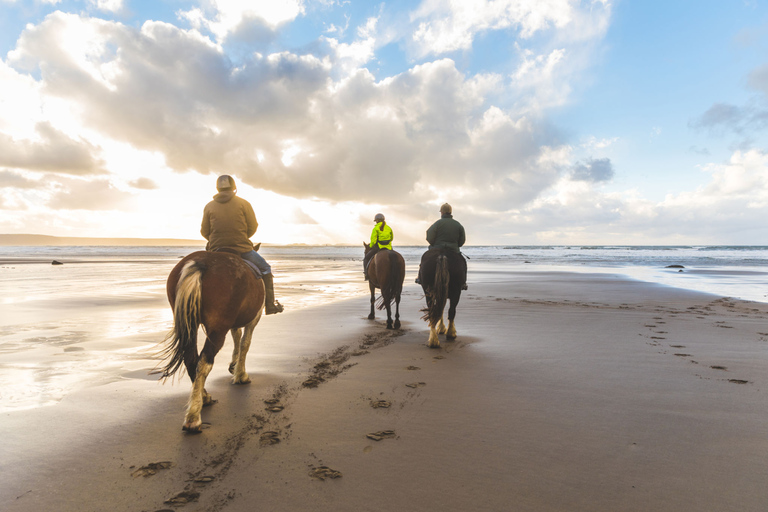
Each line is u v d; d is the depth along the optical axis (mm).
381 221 9953
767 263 38219
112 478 3018
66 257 53656
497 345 7309
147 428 3867
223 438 3680
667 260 45375
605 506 2721
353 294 15344
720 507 2709
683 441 3654
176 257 53969
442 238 7801
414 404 4531
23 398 4598
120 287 16719
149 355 6441
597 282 19125
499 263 40125
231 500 2766
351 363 6172
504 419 4133
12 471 3102
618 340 7656
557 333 8297
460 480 3031
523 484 2979
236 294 4086
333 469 3170
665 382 5270
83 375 5418
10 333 8039
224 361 6273
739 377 5480
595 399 4688
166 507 2678
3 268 29672
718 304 12273
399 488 2928
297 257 61906
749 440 3668
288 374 5625
